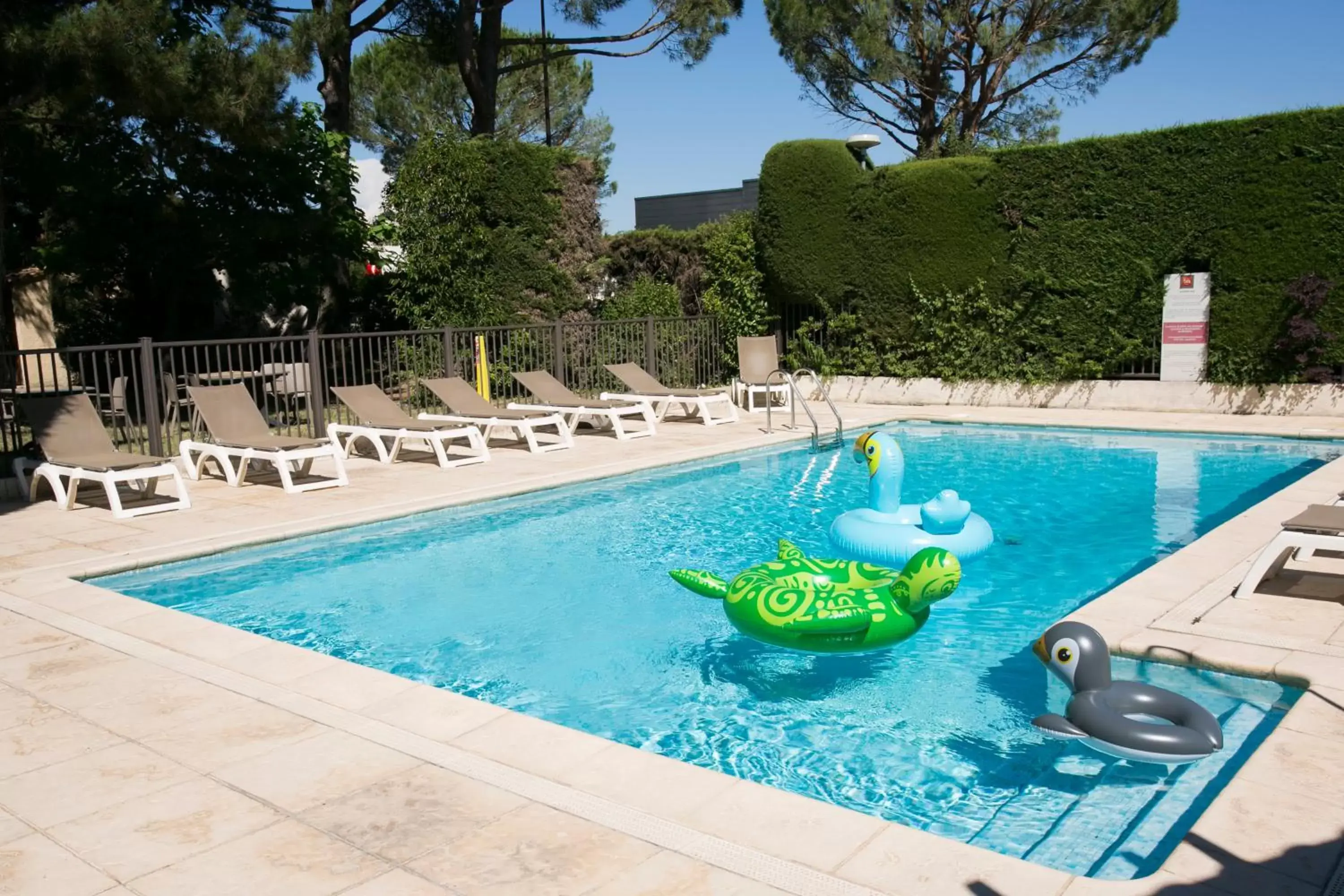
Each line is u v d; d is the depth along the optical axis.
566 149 18.25
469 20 20.53
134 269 17.53
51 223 18.16
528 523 8.92
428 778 3.70
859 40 22.59
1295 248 13.26
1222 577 6.06
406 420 11.51
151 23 12.14
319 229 17.78
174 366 11.31
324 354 12.53
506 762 3.83
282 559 7.80
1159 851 3.41
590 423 14.27
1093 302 14.94
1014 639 5.81
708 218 35.81
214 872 3.07
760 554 7.80
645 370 16.17
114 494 8.67
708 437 13.02
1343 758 3.57
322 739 4.07
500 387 16.39
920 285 16.27
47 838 3.30
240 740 4.07
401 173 17.59
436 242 16.98
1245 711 4.38
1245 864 2.91
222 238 16.78
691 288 18.95
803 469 11.32
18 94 12.45
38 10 11.95
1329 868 2.88
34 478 9.43
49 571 6.93
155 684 4.74
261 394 16.78
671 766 3.78
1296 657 4.60
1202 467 10.88
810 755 4.37
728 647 5.80
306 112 17.77
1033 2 22.42
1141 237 14.43
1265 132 13.32
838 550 7.36
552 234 17.67
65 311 19.59
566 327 15.89
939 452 12.31
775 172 17.09
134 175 16.45
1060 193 15.00
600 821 3.34
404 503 9.01
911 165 16.17
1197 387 14.23
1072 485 10.13
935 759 4.29
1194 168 13.90
